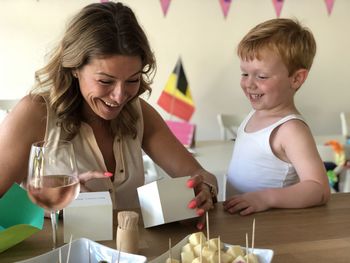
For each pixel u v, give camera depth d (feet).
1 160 3.63
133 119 4.08
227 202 3.49
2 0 9.02
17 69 9.39
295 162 4.09
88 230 2.90
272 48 4.38
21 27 9.21
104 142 4.06
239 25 10.25
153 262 2.37
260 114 4.78
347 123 9.74
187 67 10.21
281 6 10.37
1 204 2.97
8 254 2.69
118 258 2.35
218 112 10.62
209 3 9.98
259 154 4.53
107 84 3.34
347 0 10.71
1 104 8.68
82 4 9.36
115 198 3.99
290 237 2.95
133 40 3.26
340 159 7.54
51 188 2.56
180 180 3.18
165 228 3.10
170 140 4.44
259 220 3.24
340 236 2.97
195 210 3.14
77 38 3.34
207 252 2.40
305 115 11.12
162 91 9.95
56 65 3.70
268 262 2.41
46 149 2.77
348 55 11.02
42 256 2.38
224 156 7.93
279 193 3.51
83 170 3.88
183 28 9.98
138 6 9.63
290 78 4.52
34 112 3.83
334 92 11.14
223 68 10.38
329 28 10.75
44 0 9.16
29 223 2.99
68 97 3.80
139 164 4.16
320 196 3.56
